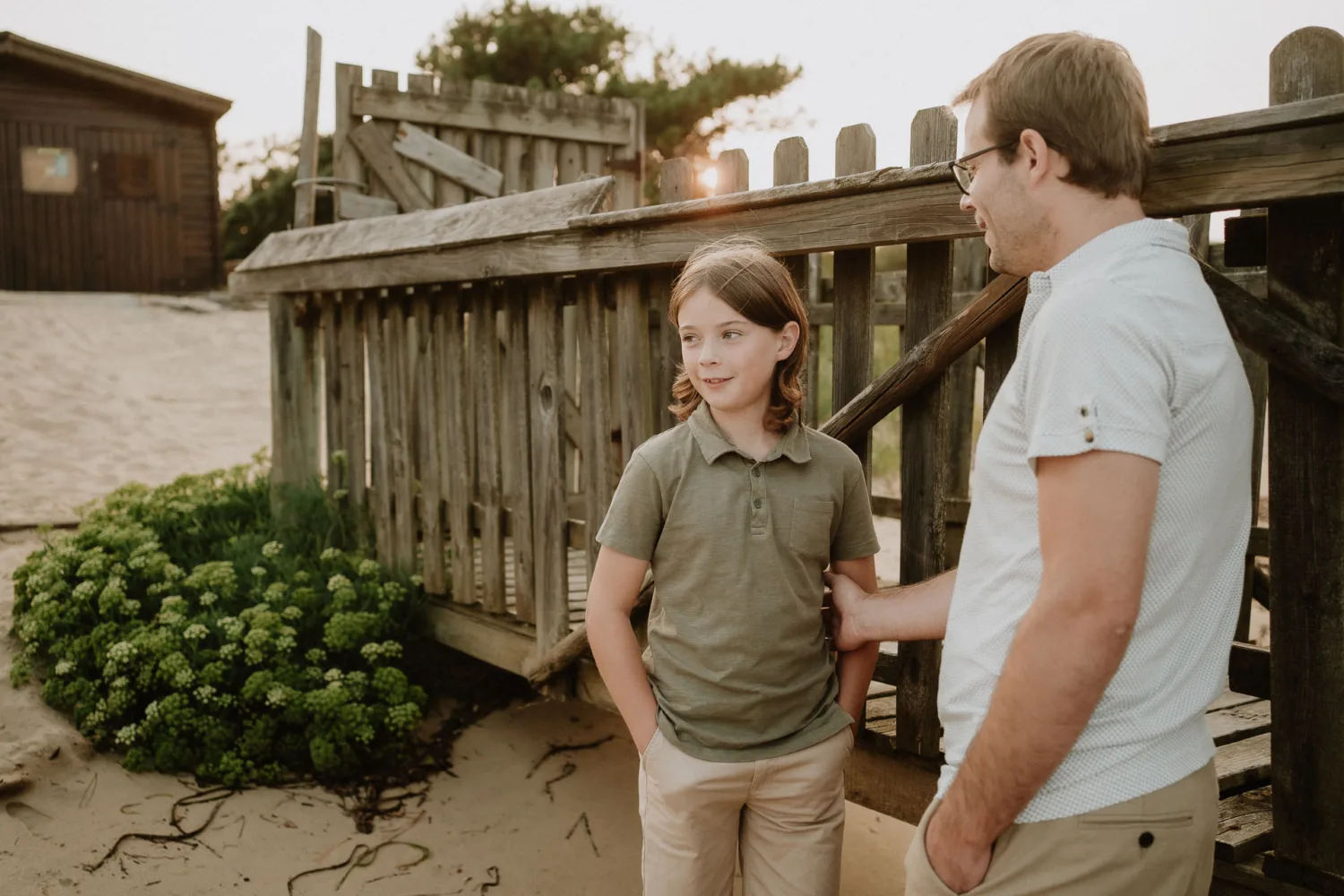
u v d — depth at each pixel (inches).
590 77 937.5
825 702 75.2
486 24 944.3
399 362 175.2
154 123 654.5
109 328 518.6
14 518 260.4
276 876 125.1
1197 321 46.3
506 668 155.3
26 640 164.7
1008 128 50.3
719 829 73.9
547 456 141.9
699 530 71.4
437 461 169.9
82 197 638.5
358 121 225.0
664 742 72.7
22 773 135.5
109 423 383.9
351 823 139.3
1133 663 46.4
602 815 146.7
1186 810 47.0
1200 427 45.3
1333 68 61.6
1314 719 68.7
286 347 201.0
